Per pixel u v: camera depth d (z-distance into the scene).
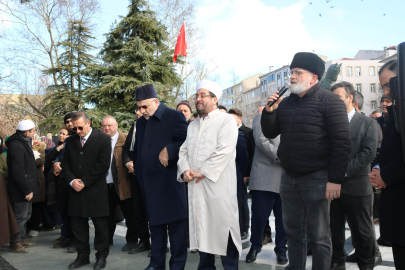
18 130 4.55
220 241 2.82
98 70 16.56
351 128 3.09
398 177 1.80
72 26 22.44
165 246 3.44
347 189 3.00
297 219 2.55
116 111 15.47
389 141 1.94
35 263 3.92
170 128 3.48
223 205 2.83
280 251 3.62
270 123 2.64
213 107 3.04
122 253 4.22
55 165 4.51
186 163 3.02
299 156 2.42
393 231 1.88
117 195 4.50
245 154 4.07
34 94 29.45
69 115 4.85
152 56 16.00
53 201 5.32
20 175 4.40
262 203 3.63
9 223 4.31
